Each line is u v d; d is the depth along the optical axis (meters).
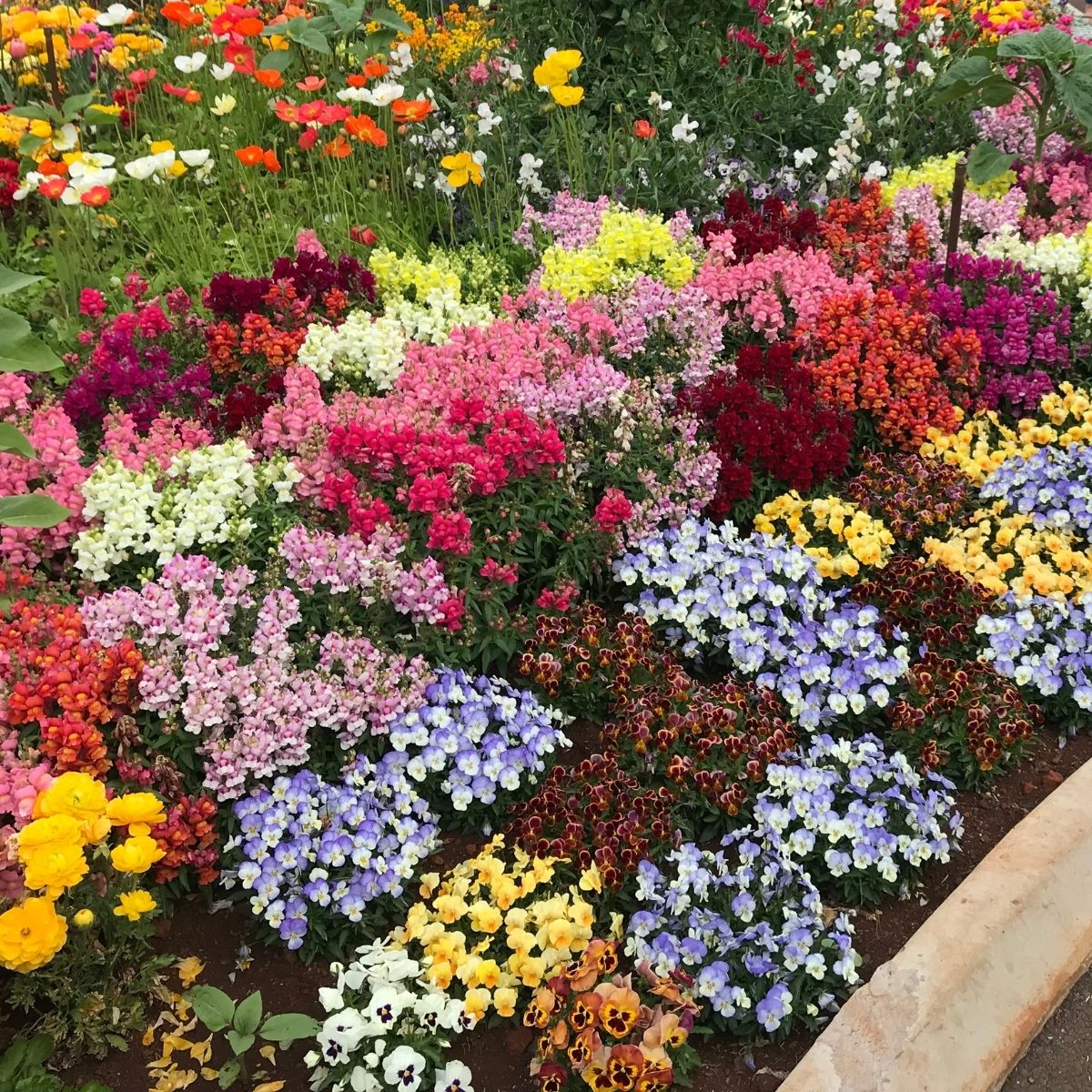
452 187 2.93
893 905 1.60
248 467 1.86
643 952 1.45
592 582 2.06
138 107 3.36
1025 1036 1.43
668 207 3.02
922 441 2.34
